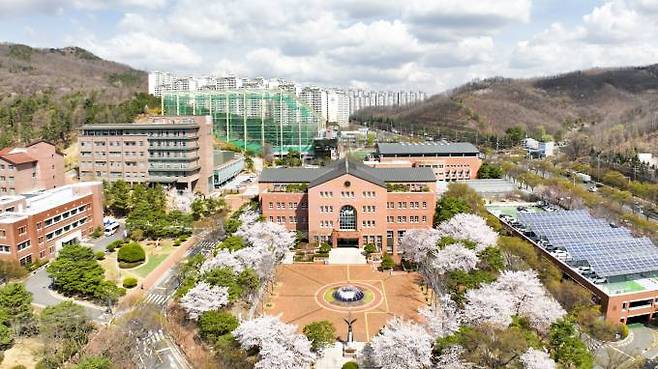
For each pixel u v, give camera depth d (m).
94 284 98.12
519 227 141.50
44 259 119.00
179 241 135.75
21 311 82.62
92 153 184.38
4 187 147.25
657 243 129.75
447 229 119.50
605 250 116.38
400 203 135.00
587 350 75.44
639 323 102.19
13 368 71.62
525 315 83.00
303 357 72.31
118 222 154.38
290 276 117.25
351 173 131.38
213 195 189.00
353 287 108.81
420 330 75.06
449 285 95.88
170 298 101.31
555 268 108.56
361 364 78.69
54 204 126.19
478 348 70.69
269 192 140.38
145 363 78.19
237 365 72.94
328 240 135.38
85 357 73.06
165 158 180.88
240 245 113.69
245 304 96.81
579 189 178.00
